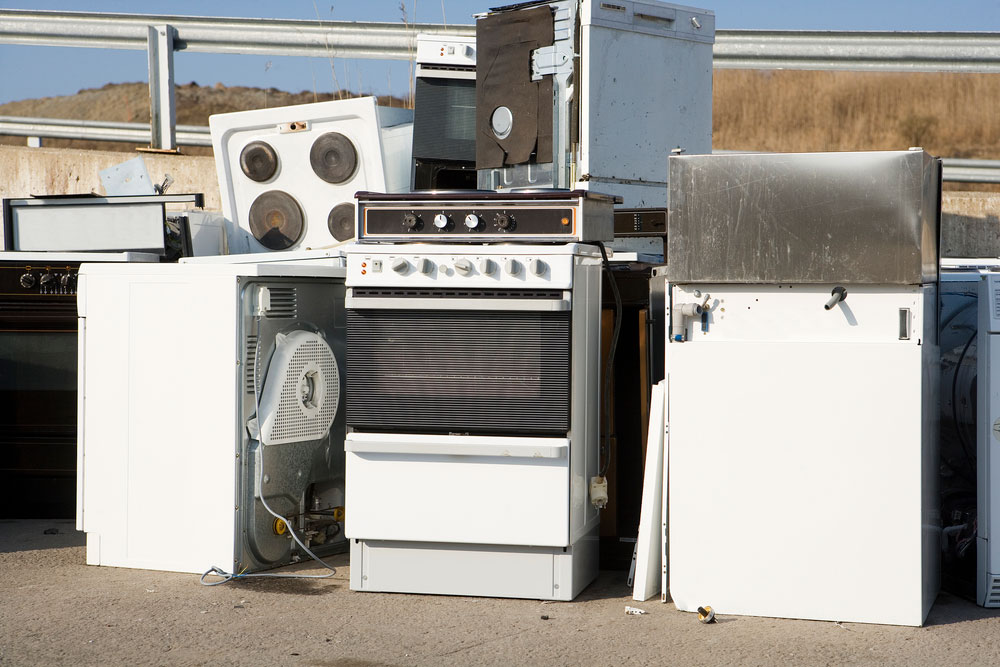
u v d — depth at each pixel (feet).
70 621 11.45
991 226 20.90
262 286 13.30
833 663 10.11
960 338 13.09
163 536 13.48
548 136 16.28
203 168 22.43
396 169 18.13
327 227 18.11
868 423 11.22
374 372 12.42
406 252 12.28
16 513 17.07
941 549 13.09
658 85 17.07
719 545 11.69
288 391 13.51
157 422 13.44
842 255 11.22
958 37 21.50
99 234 17.35
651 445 12.36
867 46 21.86
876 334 11.31
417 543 12.58
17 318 16.75
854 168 11.16
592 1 16.05
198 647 10.62
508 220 12.14
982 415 11.97
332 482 14.61
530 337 12.08
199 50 23.29
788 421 11.45
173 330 13.34
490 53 16.76
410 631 11.15
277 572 13.57
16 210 17.62
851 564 11.32
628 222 15.97
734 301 11.73
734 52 22.34
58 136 23.93
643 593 12.26
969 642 10.73
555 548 12.26
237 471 13.12
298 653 10.44
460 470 12.26
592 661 10.21
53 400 16.89
